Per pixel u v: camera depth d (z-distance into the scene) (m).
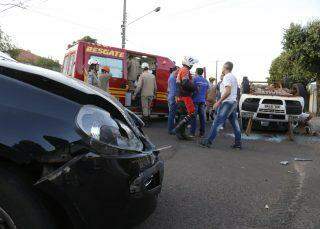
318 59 25.67
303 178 6.33
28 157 2.68
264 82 13.23
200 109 10.67
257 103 11.48
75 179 2.71
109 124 3.00
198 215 4.48
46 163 2.70
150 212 3.24
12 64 3.16
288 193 5.46
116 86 13.18
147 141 3.59
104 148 2.84
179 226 4.14
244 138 10.87
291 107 11.30
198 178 6.04
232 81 8.67
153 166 3.33
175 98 10.48
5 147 2.66
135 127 3.60
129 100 13.33
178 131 9.79
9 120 2.71
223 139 10.48
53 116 2.79
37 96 2.84
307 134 12.12
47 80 2.96
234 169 6.78
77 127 2.79
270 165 7.27
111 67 13.16
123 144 3.04
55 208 2.79
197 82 10.54
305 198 5.27
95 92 3.26
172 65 14.46
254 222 4.38
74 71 12.73
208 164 7.07
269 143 10.12
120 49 13.39
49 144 2.71
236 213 4.62
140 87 12.66
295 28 25.84
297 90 12.41
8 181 2.68
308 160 7.87
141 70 14.12
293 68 26.48
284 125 11.77
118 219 2.89
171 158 7.43
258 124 12.29
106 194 2.81
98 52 12.99
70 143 2.73
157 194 3.42
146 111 12.75
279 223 4.38
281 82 13.56
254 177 6.28
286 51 26.86
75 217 2.75
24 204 2.66
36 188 2.70
